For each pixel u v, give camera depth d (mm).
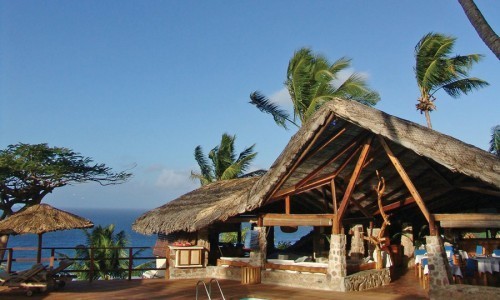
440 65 23016
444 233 15289
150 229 15258
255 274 12570
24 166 26562
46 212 11469
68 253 47000
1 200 27656
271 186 11758
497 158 11414
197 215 13680
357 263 12578
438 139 10609
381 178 12422
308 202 15727
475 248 14633
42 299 10273
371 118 10422
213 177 30297
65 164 28406
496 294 8977
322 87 21312
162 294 10914
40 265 11445
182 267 13953
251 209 12141
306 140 10891
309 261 13297
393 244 16875
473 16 5465
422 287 11789
